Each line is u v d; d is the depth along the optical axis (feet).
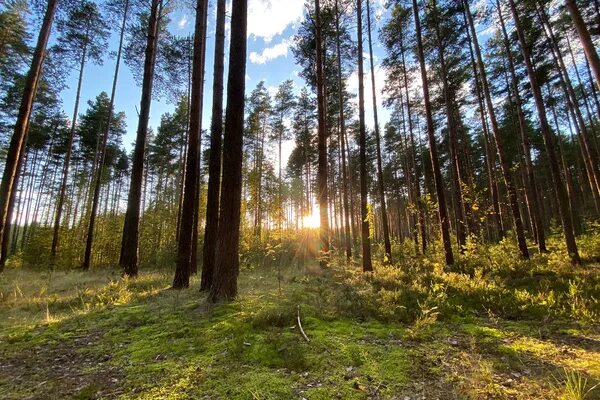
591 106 95.20
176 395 11.43
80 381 13.00
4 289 36.42
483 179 127.03
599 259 43.24
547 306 22.98
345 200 76.02
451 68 67.46
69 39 70.23
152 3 45.80
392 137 121.49
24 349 16.89
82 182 121.60
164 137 121.90
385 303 23.21
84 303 27.55
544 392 11.43
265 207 90.48
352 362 13.87
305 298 24.86
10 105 89.40
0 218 34.40
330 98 81.15
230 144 25.32
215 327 18.35
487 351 15.52
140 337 17.85
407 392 11.51
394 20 63.16
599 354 14.87
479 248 47.67
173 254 66.74
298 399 11.02
